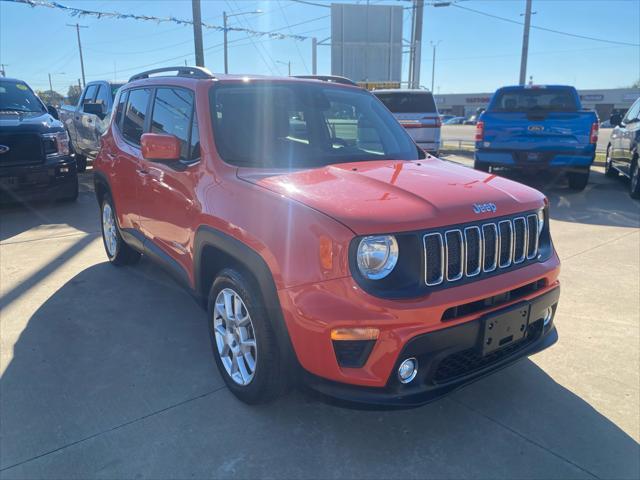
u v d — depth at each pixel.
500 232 2.69
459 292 2.46
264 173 3.04
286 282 2.48
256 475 2.46
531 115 8.92
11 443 2.66
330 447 2.66
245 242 2.72
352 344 2.39
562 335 3.84
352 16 30.45
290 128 3.52
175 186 3.53
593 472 2.47
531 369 3.39
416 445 2.67
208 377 3.29
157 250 4.02
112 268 5.32
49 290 4.71
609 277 5.02
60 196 8.23
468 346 2.51
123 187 4.53
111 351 3.61
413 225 2.39
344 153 3.54
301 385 2.58
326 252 2.36
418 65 24.27
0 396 3.06
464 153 16.97
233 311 2.99
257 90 3.64
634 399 3.05
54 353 3.57
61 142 8.09
